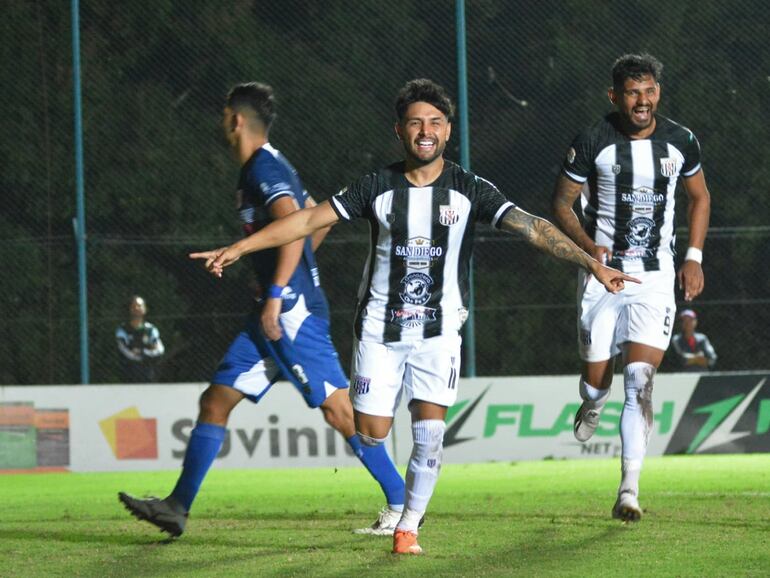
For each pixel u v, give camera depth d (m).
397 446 32.06
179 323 42.66
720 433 32.91
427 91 13.93
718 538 15.06
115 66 47.09
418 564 13.16
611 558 13.42
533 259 44.00
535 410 32.62
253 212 15.96
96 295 43.03
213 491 25.28
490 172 47.47
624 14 47.59
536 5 47.34
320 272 44.06
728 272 43.69
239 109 16.09
